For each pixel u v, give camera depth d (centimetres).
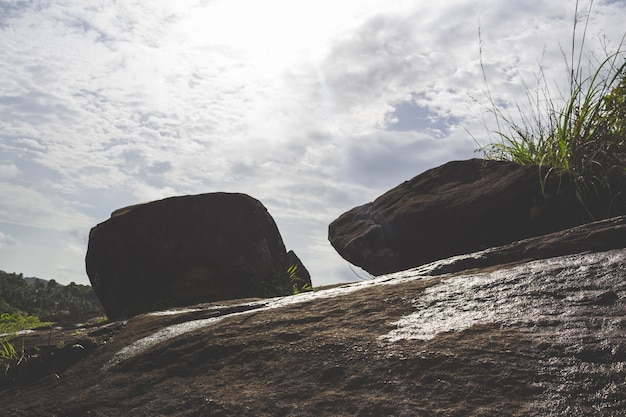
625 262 253
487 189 540
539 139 545
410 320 252
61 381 320
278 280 717
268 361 250
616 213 463
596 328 205
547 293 245
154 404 245
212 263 684
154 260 682
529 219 501
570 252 290
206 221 692
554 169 502
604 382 174
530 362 193
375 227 639
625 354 184
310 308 306
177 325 354
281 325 288
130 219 698
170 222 689
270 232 742
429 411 183
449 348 215
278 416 203
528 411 171
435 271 326
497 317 234
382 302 285
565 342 200
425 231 576
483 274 289
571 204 482
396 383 202
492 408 176
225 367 259
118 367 308
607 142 486
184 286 681
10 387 342
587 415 163
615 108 485
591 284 242
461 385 191
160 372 279
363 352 230
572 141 495
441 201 571
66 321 738
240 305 368
